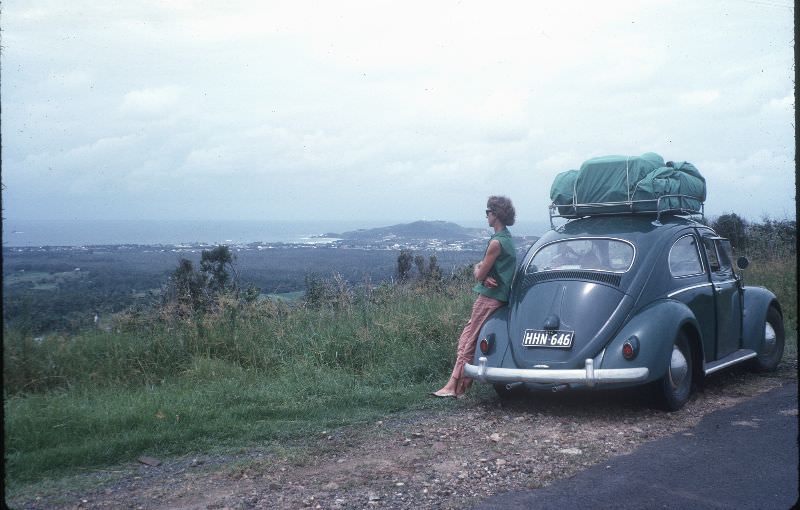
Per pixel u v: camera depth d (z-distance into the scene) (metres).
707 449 5.08
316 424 6.10
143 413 6.20
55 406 6.18
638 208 7.07
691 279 6.98
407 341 9.02
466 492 4.32
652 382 6.12
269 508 4.11
